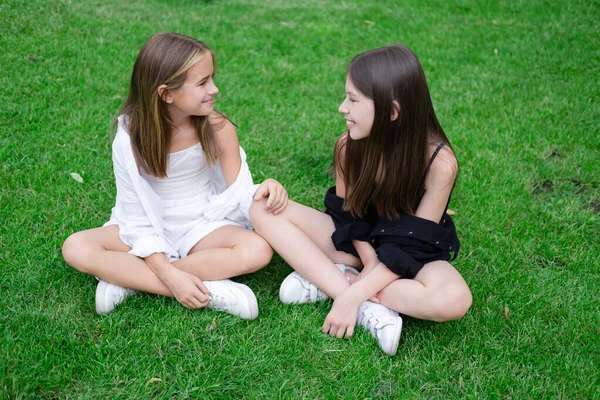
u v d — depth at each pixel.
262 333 2.30
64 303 2.38
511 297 2.58
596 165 3.56
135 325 2.29
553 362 2.24
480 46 5.16
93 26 4.85
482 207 3.16
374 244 2.47
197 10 5.57
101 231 2.43
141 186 2.39
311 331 2.31
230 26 5.31
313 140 3.73
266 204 2.48
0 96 3.73
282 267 2.71
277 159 3.51
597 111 4.14
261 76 4.47
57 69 4.14
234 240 2.46
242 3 5.91
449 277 2.26
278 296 2.53
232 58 4.71
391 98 2.19
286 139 3.71
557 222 3.08
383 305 2.36
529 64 4.86
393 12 5.90
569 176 3.46
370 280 2.31
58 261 2.58
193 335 2.24
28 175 3.12
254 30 5.27
